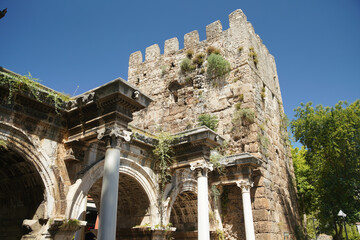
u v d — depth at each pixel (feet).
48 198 32.63
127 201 48.88
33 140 32.96
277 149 76.23
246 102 67.97
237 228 58.95
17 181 36.45
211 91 74.49
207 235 40.04
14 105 31.83
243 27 76.54
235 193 61.77
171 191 49.85
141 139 45.01
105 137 32.73
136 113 85.76
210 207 59.36
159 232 44.55
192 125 73.51
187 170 55.62
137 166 44.47
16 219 36.11
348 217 75.97
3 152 33.35
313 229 135.74
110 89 32.71
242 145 64.85
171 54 86.94
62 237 32.78
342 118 82.23
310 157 87.86
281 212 65.62
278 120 84.89
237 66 73.10
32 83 32.37
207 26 83.10
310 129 85.76
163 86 84.12
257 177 60.64
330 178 80.28
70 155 35.42
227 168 59.00
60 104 35.50
